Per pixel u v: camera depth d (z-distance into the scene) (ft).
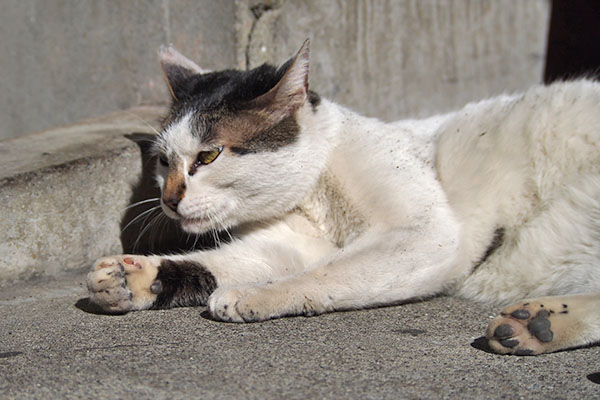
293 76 3.46
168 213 3.43
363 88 4.78
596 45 5.18
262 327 3.17
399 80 4.86
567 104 3.44
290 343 3.07
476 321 3.25
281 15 4.48
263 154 3.43
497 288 3.41
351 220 3.44
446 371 2.94
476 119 3.59
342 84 4.72
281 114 3.46
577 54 5.27
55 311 3.35
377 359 2.99
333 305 3.25
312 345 3.06
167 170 3.51
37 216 3.65
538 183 3.43
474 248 3.43
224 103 3.44
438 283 3.35
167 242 3.97
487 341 3.08
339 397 2.82
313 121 3.51
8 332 3.19
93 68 4.77
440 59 4.96
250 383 2.87
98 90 4.77
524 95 3.57
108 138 3.96
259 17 4.42
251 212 3.49
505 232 3.44
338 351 3.02
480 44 5.07
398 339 3.10
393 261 3.28
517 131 3.48
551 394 2.85
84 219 3.76
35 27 4.89
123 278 3.28
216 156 3.41
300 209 3.54
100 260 3.29
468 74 5.07
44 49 4.89
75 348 3.06
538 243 3.37
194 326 3.19
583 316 3.02
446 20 4.92
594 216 3.32
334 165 3.49
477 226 3.45
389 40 4.80
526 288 3.39
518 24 5.16
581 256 3.32
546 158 3.43
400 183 3.40
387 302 3.29
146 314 3.30
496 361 2.99
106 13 4.68
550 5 5.20
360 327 3.18
